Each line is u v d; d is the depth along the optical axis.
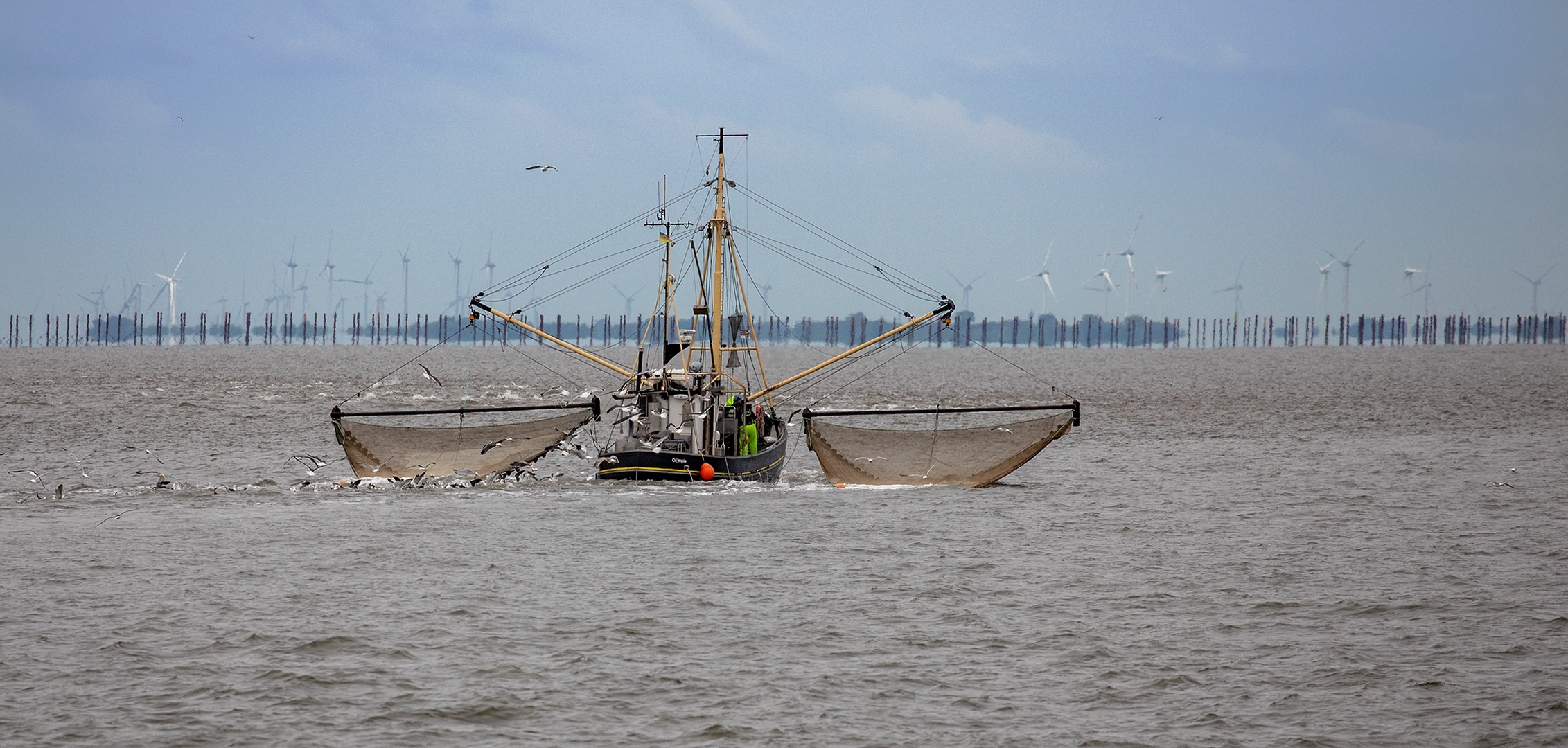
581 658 50.12
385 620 55.41
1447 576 65.81
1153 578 65.06
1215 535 77.94
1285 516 85.62
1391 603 59.53
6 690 45.56
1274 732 42.91
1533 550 73.00
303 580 62.72
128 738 41.41
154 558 67.62
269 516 81.50
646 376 100.62
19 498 89.44
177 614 55.97
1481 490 99.12
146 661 49.06
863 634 53.88
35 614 55.62
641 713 44.22
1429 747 41.66
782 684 47.28
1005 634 53.91
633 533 76.44
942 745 41.72
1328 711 44.78
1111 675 48.62
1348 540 76.12
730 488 96.06
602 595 60.34
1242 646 52.38
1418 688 47.06
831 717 44.03
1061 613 57.62
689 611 57.41
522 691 46.28
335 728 42.59
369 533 75.31
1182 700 45.84
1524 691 46.75
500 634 53.44
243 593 59.94
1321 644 52.72
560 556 69.25
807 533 77.12
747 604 58.84
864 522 81.38
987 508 88.06
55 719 42.94
